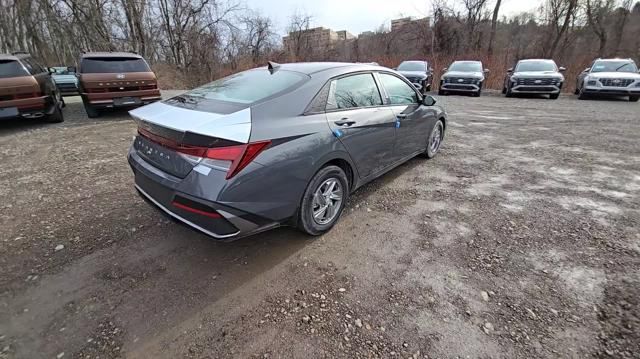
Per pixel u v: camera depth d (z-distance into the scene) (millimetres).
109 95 8023
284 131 2441
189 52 22750
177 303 2195
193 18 21891
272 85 2814
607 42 23969
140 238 2938
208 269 2531
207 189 2119
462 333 1931
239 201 2193
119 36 21047
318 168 2713
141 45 21406
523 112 9641
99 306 2174
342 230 3062
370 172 3535
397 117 3764
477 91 14055
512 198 3682
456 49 23766
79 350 1862
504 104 11562
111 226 3137
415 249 2758
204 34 22250
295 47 26766
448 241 2863
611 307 2094
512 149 5621
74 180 4297
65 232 3029
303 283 2373
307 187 2666
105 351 1854
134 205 3568
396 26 26469
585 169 4578
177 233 3016
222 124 2199
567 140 6215
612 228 3018
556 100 12883
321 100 2838
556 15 22172
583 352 1792
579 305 2117
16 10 24172
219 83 3199
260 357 1808
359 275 2449
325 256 2680
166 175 2369
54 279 2424
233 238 2312
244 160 2182
